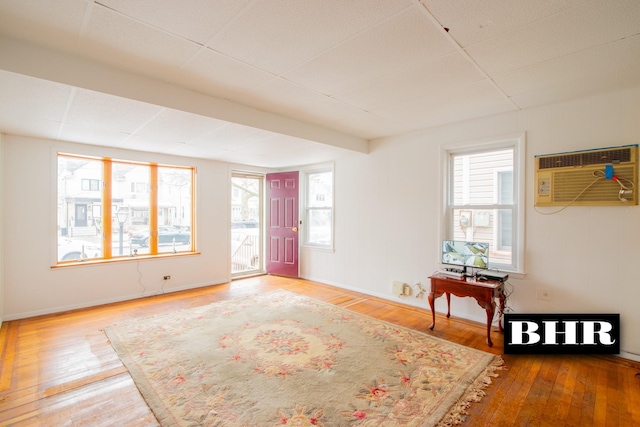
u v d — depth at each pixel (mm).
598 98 2807
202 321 3467
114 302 4184
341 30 1842
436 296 3297
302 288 5035
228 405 2002
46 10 1639
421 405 2020
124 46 2027
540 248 3127
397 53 2111
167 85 2586
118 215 4383
